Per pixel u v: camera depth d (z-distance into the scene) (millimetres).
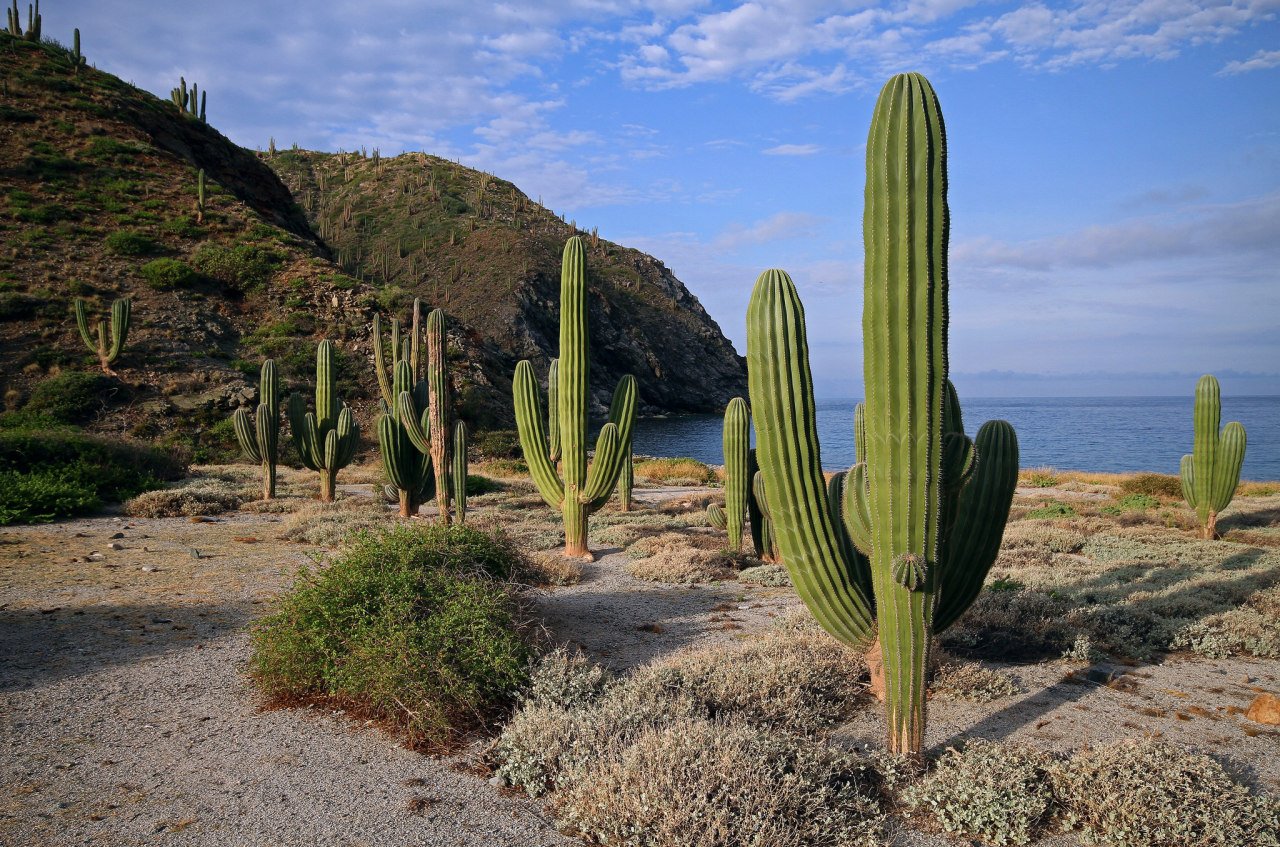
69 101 39500
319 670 4789
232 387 27641
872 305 3674
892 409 3648
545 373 77125
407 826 3346
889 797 3705
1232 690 5242
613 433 9914
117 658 5535
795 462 4332
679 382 104062
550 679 4648
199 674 5273
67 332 27953
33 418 23219
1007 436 4484
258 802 3543
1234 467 13000
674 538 11578
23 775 3760
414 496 13398
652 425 82438
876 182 3617
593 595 8023
